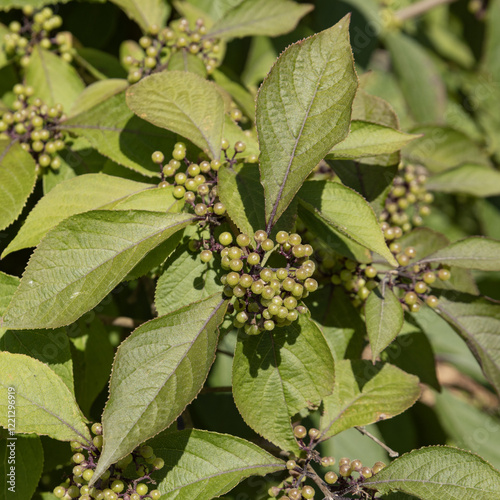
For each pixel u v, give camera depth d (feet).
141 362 2.92
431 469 3.04
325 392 3.04
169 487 3.02
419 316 3.53
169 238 3.05
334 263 3.25
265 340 3.04
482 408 5.58
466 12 5.82
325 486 3.03
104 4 3.76
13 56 3.45
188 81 3.12
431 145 3.73
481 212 4.99
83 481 2.98
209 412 3.62
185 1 3.65
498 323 3.20
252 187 3.04
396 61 4.93
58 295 2.93
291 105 2.95
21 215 3.35
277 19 3.44
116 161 3.19
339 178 3.28
